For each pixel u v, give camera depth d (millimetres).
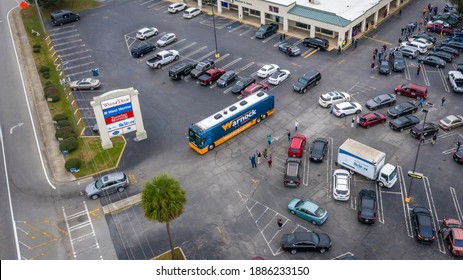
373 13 80938
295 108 60906
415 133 53875
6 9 96500
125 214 46250
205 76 66688
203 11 90438
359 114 59125
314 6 80188
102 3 96312
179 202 35812
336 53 74000
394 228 43188
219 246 42312
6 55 78500
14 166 53531
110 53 77188
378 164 47125
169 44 78688
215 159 52875
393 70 68125
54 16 86125
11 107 64375
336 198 46031
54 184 50562
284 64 71188
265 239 42750
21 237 44344
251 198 47344
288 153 52000
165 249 42344
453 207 45156
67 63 74812
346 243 41906
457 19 80688
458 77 62719
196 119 59469
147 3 95875
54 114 62188
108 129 53875
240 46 77062
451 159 51062
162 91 66062
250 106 56000
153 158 53531
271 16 83250
